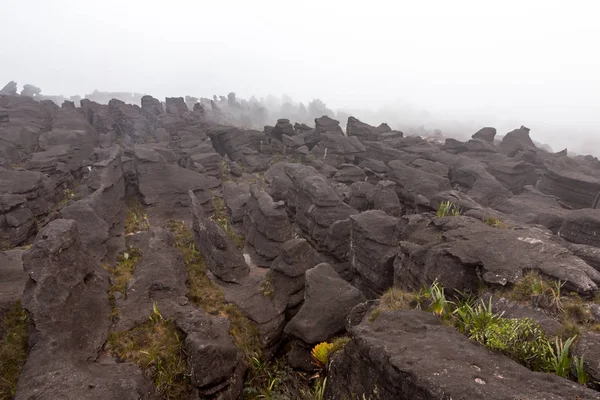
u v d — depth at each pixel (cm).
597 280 1015
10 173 2533
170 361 1204
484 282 1152
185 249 2128
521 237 1255
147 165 2844
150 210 2677
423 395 657
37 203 2495
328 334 1416
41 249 1230
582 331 834
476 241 1269
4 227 2133
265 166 4653
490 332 815
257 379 1384
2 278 1471
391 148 4466
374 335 883
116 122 5931
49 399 906
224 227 2600
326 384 1123
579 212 2188
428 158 4238
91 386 962
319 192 2480
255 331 1564
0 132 3669
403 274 1538
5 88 9275
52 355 1055
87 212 1916
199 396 1141
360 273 1933
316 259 1914
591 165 4341
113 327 1314
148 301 1472
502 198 3114
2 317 1273
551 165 3528
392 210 2705
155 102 7388
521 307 977
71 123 4541
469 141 4756
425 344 802
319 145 4697
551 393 613
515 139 4894
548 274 1047
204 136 4862
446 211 1728
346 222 2269
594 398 597
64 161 3478
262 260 2156
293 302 1702
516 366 712
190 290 1694
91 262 1497
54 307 1158
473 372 680
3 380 1080
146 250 1856
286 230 2175
